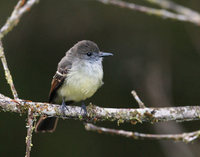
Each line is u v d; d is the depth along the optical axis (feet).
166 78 41.96
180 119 24.52
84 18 41.29
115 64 42.06
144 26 41.16
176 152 39.55
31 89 40.37
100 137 40.42
